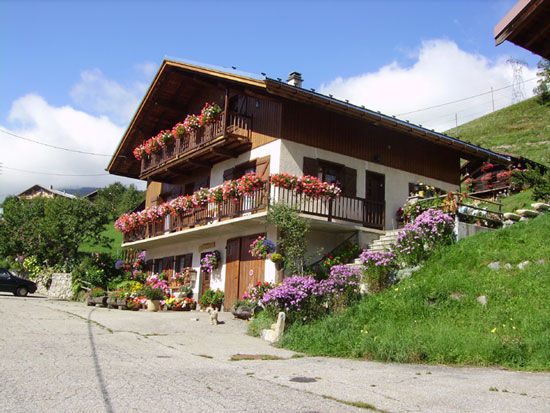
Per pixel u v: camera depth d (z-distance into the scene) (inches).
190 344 366.0
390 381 235.3
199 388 212.8
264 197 540.1
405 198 660.7
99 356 288.8
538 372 249.9
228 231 641.6
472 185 1296.8
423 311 357.7
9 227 1298.0
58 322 465.1
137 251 952.9
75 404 179.5
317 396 204.1
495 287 350.9
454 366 274.7
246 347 358.3
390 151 661.3
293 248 513.7
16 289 984.9
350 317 387.2
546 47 359.9
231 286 617.6
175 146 726.5
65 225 1131.3
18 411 169.0
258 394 205.2
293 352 340.2
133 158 943.0
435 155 719.1
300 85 666.8
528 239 407.5
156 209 762.8
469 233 485.1
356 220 586.2
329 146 598.9
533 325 296.4
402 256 455.2
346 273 432.8
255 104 619.5
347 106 548.4
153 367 262.2
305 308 409.4
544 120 2368.4
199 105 778.8
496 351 275.4
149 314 579.8
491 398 199.5
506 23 334.0
